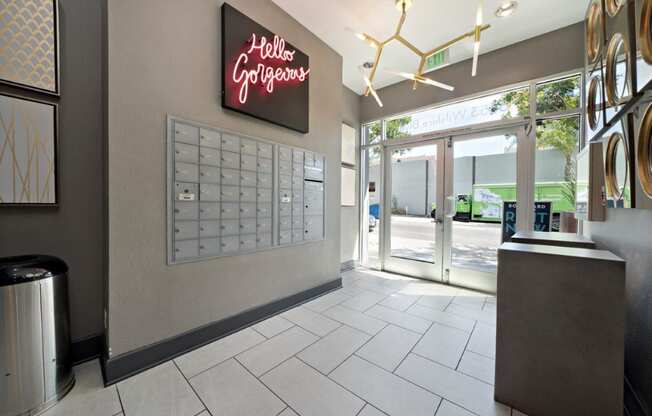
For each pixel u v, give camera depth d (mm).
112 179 1513
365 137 4383
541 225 2846
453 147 3430
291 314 2463
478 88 3139
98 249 1785
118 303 1543
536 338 1281
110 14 1491
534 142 2855
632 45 1197
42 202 1558
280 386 1481
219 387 1470
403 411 1309
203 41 1911
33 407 1275
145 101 1633
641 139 1156
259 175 2307
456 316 2434
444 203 3490
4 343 1221
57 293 1394
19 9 1460
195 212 1880
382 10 2443
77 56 1688
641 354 1249
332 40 2938
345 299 2859
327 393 1431
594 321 1173
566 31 2623
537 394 1278
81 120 1709
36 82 1519
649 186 1112
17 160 1485
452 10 2396
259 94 2238
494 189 3139
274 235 2449
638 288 1299
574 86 2664
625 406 1392
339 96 3211
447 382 1529
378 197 4223
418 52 2064
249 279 2248
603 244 1777
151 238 1672
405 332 2123
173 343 1754
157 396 1397
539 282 1273
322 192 2996
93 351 1751
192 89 1854
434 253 3570
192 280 1875
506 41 2861
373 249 4344
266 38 2277
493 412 1307
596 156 1781
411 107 3730
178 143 1779
